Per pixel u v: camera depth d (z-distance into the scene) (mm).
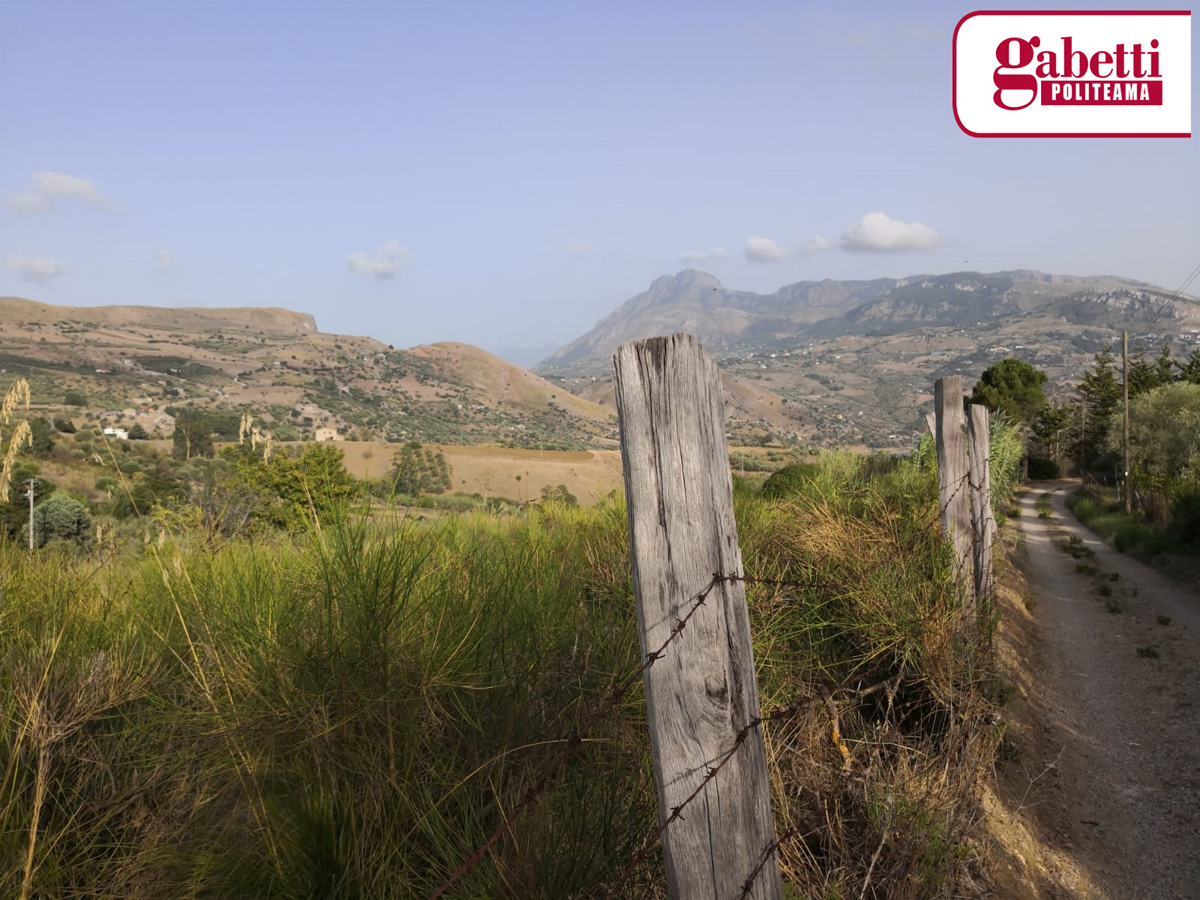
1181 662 8352
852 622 4918
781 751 3711
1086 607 11422
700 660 1754
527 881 2205
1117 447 33844
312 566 3246
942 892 3383
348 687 2525
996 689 6121
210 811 2389
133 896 2072
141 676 2707
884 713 4609
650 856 2508
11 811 2104
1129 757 5988
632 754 2840
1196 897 4117
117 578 3770
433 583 3094
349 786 2338
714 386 1785
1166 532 16172
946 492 6066
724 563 1779
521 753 2668
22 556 3609
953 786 3861
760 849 1803
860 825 3547
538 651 3070
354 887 2125
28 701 2275
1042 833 4695
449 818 2408
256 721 2467
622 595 4066
